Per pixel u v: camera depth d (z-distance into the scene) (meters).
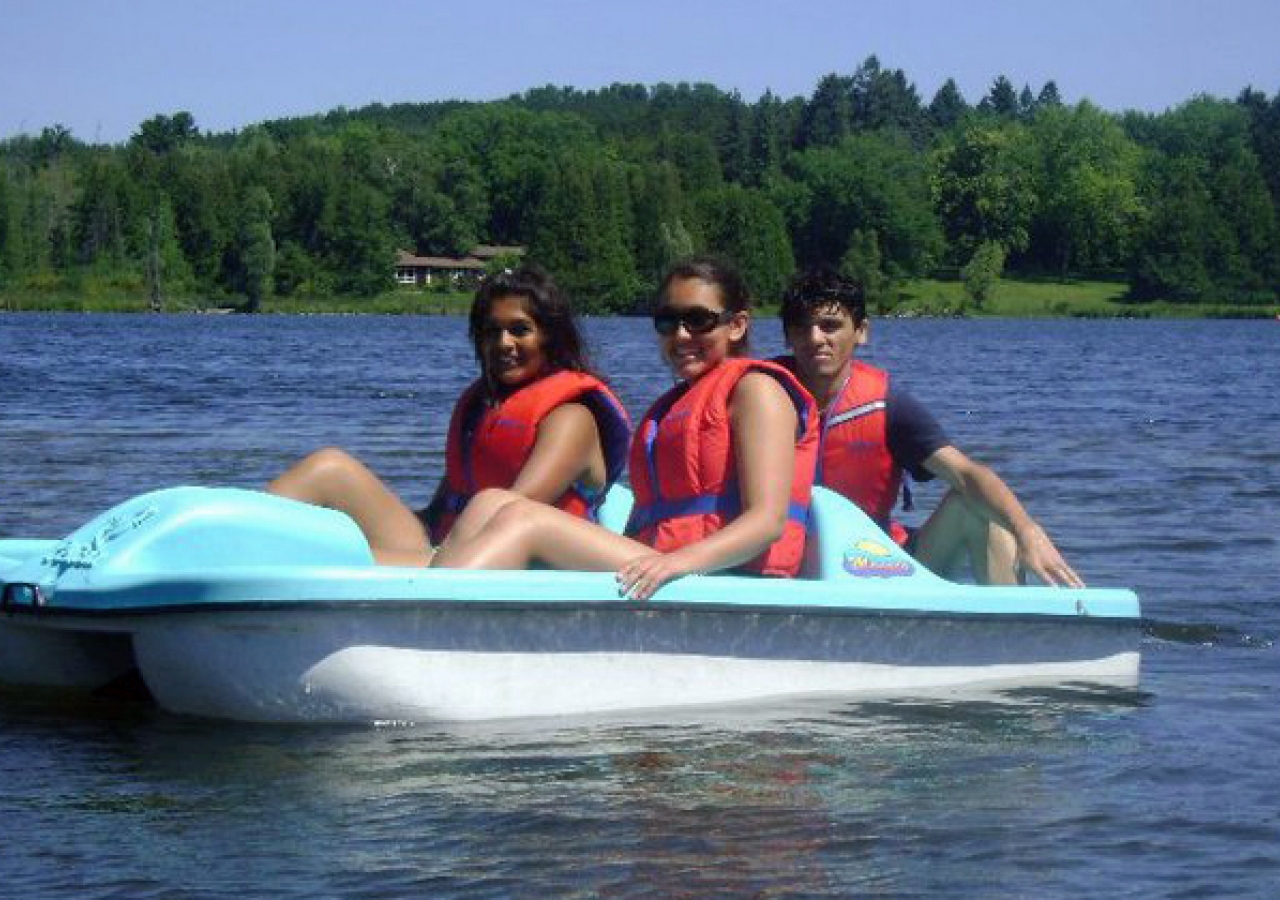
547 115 141.12
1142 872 3.67
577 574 4.82
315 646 4.62
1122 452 14.81
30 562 4.97
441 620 4.71
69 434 15.05
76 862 3.66
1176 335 72.50
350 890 3.49
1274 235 119.25
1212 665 5.97
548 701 4.89
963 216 124.25
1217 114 150.62
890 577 5.40
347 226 107.00
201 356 37.12
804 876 3.61
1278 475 12.77
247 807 4.04
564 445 5.27
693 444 5.22
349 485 5.33
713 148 139.12
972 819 4.02
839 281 5.73
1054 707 5.21
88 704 5.07
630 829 3.90
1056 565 5.56
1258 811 4.12
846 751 4.62
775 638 5.17
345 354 39.41
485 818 3.96
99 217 102.69
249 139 169.25
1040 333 75.69
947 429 17.61
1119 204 121.25
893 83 170.25
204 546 4.77
